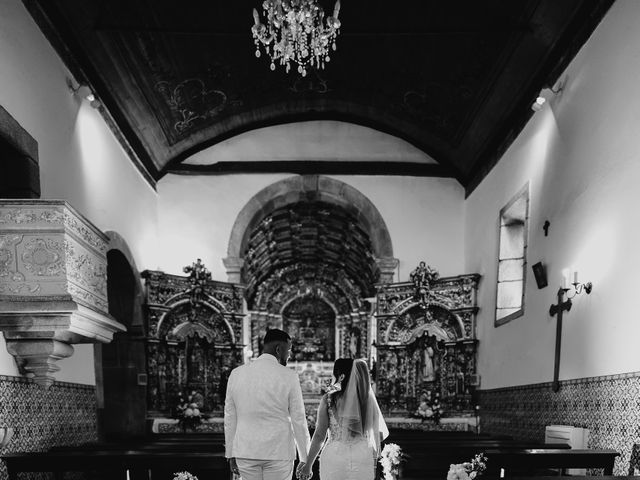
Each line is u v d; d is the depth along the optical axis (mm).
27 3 10570
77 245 9047
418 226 20266
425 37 14625
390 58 16031
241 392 6570
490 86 15078
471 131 17422
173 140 18969
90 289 9492
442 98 16891
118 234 15508
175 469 8969
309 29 10414
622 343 9500
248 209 20250
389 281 20031
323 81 17844
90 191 13789
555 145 12664
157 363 18000
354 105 19219
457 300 18547
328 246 29750
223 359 19781
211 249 20047
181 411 17953
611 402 9711
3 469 8922
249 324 32438
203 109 18141
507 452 8539
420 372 19594
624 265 9578
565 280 11398
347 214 23328
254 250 26266
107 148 15039
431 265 20109
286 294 33812
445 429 18234
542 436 12578
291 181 20359
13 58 10008
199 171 20156
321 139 20359
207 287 19281
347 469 6449
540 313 13008
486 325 17281
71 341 9898
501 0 12336
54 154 11695
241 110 19016
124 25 13133
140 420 17219
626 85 9867
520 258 15320
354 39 15375
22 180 10156
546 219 12922
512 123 15484
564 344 11641
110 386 17297
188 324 19000
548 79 13008
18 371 9531
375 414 6746
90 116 13805
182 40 14781
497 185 16719
